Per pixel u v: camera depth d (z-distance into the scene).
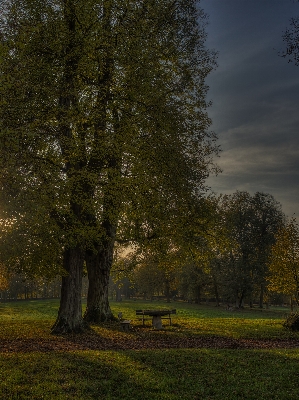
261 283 63.62
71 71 17.75
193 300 84.88
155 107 20.02
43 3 17.88
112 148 18.05
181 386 9.89
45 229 15.66
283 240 32.16
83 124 18.69
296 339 18.53
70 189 16.44
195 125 22.98
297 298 31.69
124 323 20.31
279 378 10.82
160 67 21.80
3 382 9.38
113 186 17.48
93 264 23.81
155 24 20.88
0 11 16.98
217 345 16.11
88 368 11.05
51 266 17.44
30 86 15.39
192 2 22.52
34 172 14.43
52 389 9.15
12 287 85.50
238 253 63.03
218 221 24.72
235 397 9.26
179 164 20.91
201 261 27.19
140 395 9.20
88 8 17.77
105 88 18.61
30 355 12.31
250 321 27.47
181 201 21.88
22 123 14.12
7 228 14.64
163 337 18.06
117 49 18.86
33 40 17.00
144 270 86.31
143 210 20.02
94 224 19.09
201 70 23.94
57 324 18.81
